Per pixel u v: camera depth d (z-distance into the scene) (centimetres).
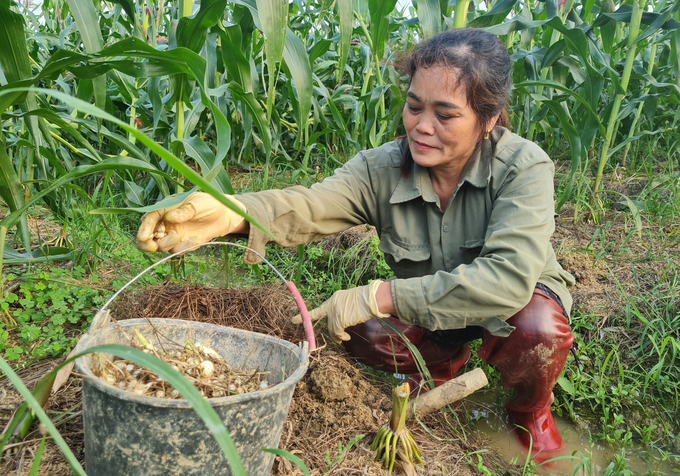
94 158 176
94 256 198
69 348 158
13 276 176
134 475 91
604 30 298
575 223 306
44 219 268
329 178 162
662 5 297
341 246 280
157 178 185
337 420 146
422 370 160
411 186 155
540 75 319
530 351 141
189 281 204
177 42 168
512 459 153
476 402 187
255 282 233
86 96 207
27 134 192
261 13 123
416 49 138
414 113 135
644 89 331
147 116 291
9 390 139
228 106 355
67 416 130
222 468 94
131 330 117
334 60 380
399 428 131
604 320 217
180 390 62
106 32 347
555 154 402
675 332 209
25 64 124
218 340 126
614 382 196
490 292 129
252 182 336
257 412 94
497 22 261
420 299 131
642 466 161
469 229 153
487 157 148
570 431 178
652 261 257
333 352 179
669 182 321
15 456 114
